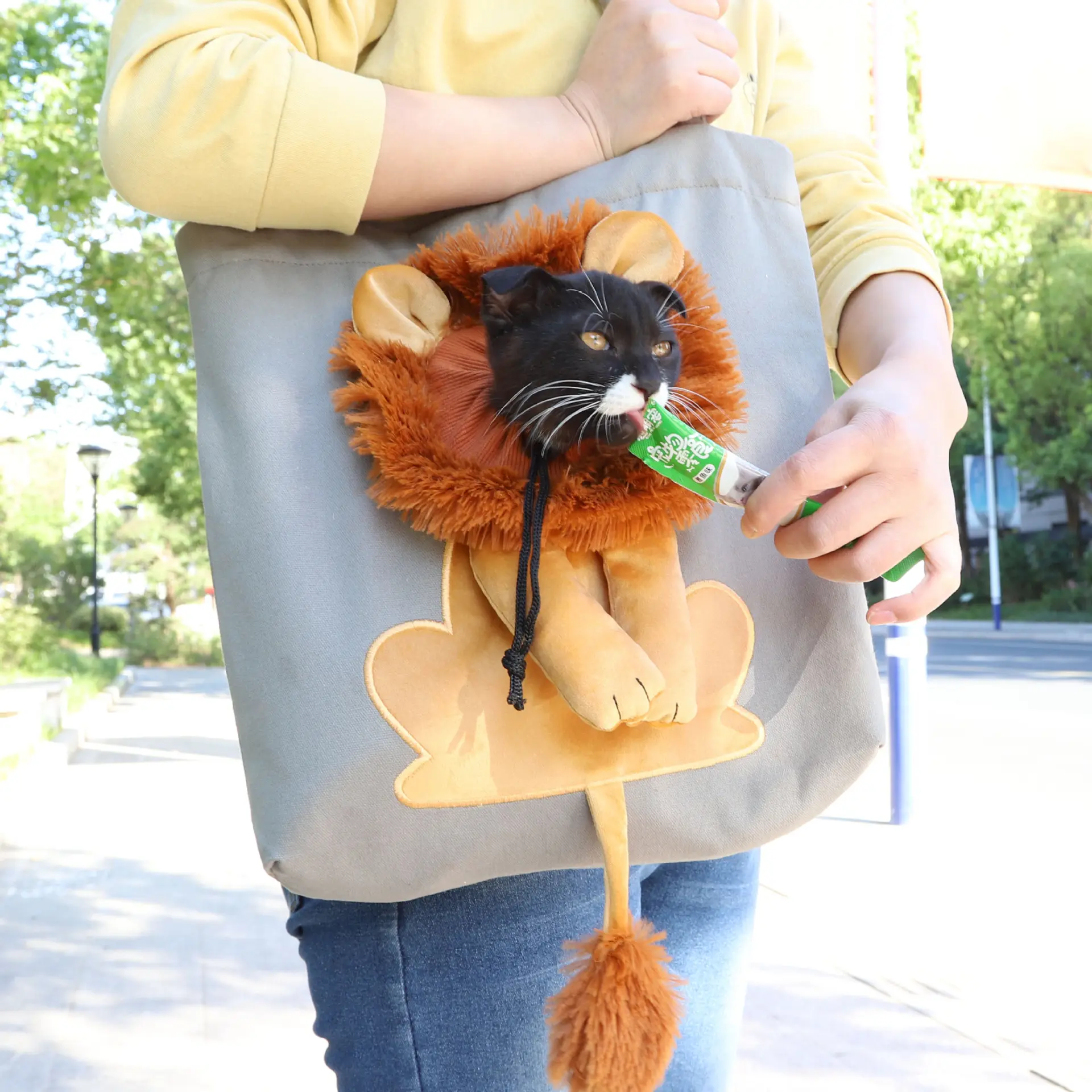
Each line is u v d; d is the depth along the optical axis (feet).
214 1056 9.16
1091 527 106.93
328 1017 3.40
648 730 3.13
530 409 2.81
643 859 3.25
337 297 3.27
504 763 3.03
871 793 18.16
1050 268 73.05
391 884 3.03
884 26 15.47
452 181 3.19
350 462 3.11
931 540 2.99
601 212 3.19
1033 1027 9.01
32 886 14.52
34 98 30.25
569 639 2.84
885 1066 8.45
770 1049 8.79
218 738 31.91
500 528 2.89
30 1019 9.99
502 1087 3.31
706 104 3.44
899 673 16.03
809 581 3.37
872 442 2.78
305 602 3.01
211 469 3.14
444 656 3.03
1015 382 80.59
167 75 2.92
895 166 15.49
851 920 11.73
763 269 3.49
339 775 2.94
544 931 3.31
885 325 3.53
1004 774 20.49
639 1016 2.93
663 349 2.93
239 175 2.98
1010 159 13.29
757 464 3.37
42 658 58.75
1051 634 76.48
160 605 130.11
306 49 3.27
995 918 11.66
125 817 19.16
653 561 3.03
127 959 11.60
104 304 35.19
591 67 3.46
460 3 3.41
